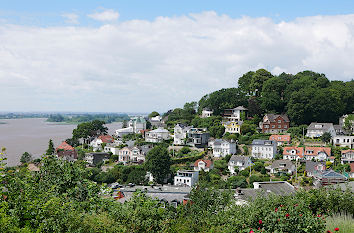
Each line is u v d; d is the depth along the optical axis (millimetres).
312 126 98312
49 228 13125
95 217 14695
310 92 104938
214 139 101875
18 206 13477
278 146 91312
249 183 72750
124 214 15719
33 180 16750
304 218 13875
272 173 77188
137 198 17125
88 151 110438
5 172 15086
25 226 12828
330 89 108938
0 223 12078
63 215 13547
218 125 109938
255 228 14375
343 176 62844
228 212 16453
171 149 99750
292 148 85312
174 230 15719
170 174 78750
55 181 17516
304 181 69750
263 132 103625
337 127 100000
